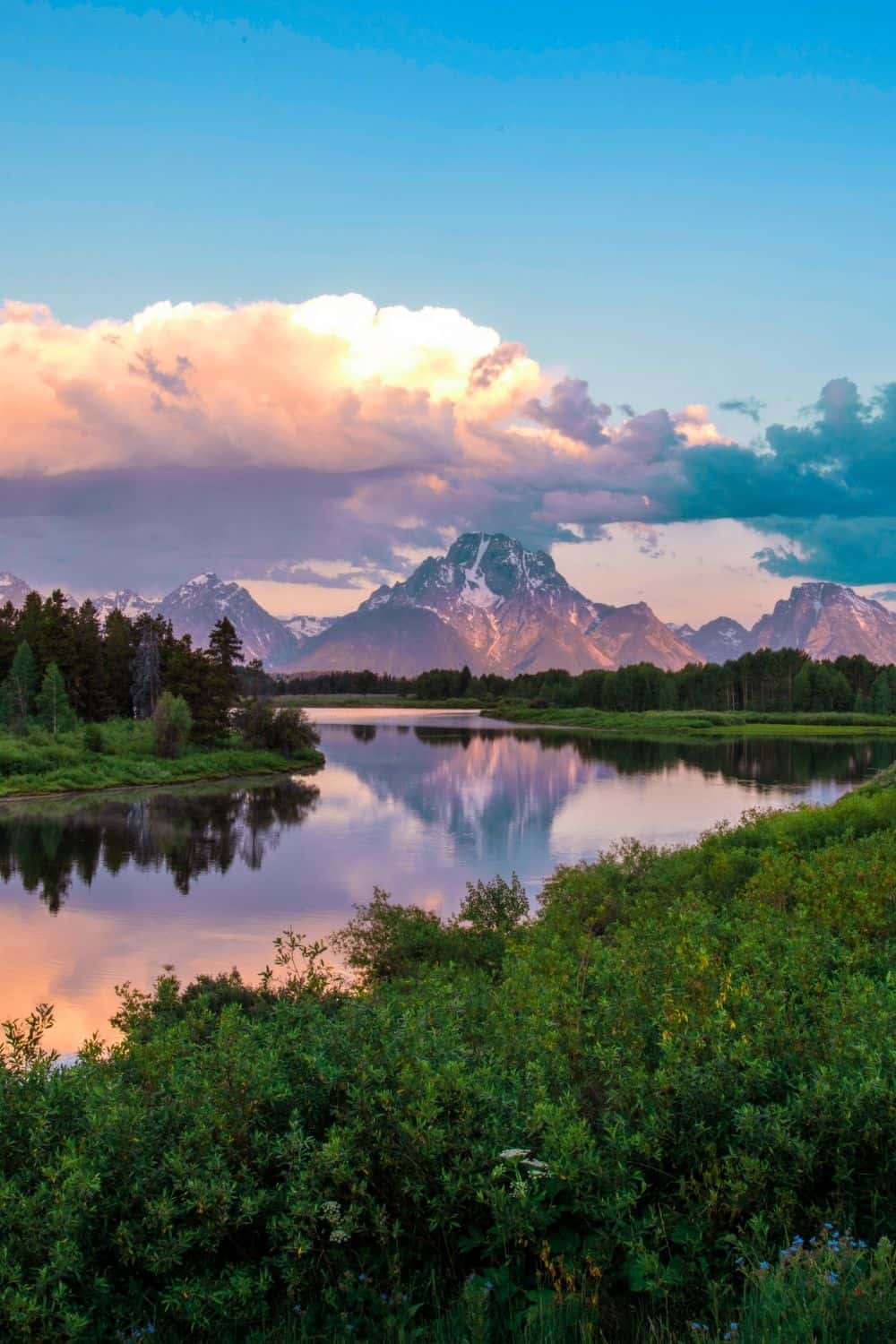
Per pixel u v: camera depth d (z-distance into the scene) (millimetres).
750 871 22344
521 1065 7461
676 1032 7340
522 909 24281
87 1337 5156
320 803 70188
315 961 27562
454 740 142375
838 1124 5914
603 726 183375
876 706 196125
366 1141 6105
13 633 127312
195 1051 7875
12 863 46281
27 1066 6824
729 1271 5504
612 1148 5816
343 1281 5594
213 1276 5719
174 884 41125
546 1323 5062
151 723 107000
